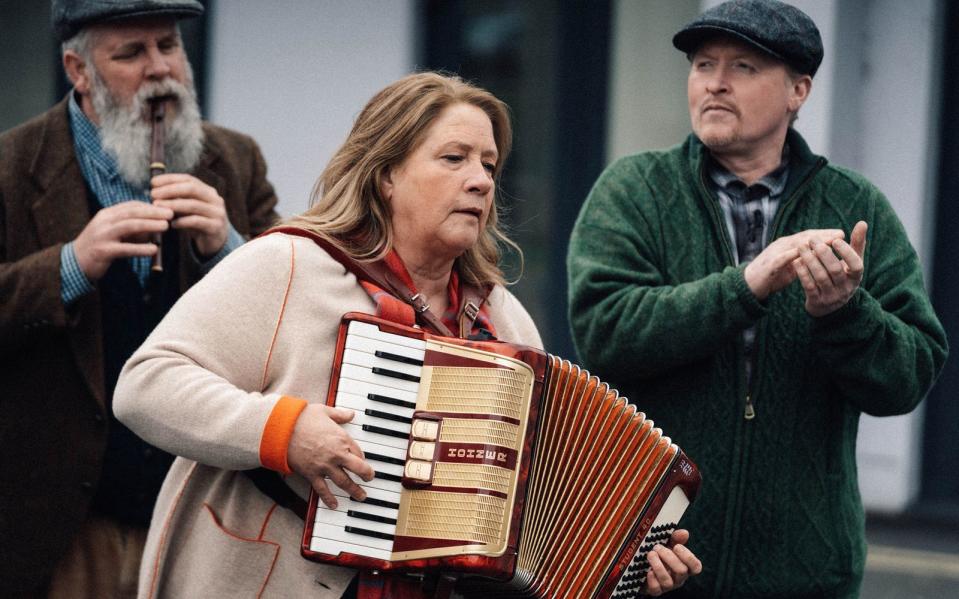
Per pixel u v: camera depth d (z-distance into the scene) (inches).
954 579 709.3
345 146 368.2
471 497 328.5
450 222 354.6
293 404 328.2
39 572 415.8
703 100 426.9
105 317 426.6
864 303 399.2
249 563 342.6
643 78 837.8
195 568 349.1
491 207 385.4
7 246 430.3
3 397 418.6
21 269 411.8
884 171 799.7
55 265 410.0
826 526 418.3
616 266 423.8
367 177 358.3
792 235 411.8
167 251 434.9
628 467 358.0
